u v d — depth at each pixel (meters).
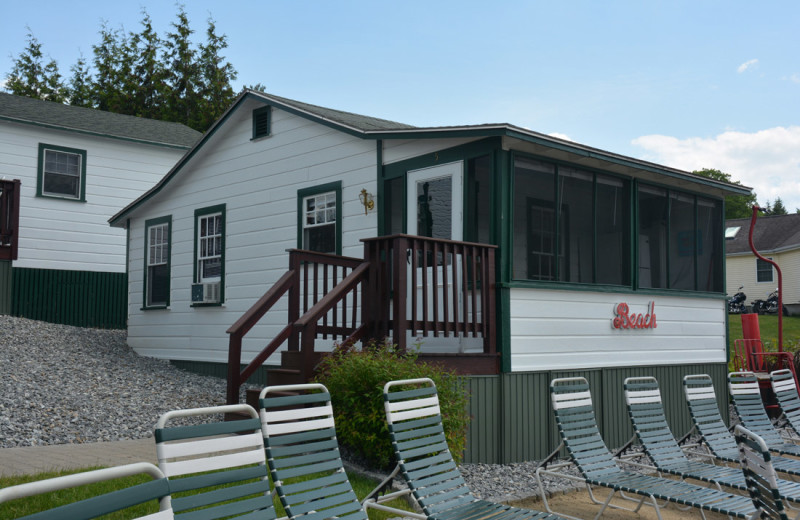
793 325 25.47
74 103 35.94
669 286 10.10
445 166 8.48
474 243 7.52
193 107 36.38
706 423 6.75
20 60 37.09
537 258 8.14
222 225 12.19
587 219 8.85
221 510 3.11
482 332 7.65
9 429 7.44
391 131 8.91
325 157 10.34
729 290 33.31
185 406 9.29
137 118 20.64
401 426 4.72
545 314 8.17
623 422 9.02
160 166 18.84
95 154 17.61
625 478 5.45
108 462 6.06
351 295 9.77
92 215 17.44
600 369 8.77
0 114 15.93
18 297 15.95
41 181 16.64
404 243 7.05
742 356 11.44
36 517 1.91
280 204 11.10
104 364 11.77
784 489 5.25
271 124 11.37
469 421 6.83
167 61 36.72
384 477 6.04
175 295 13.14
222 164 12.30
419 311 8.69
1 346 11.55
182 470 2.99
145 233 14.07
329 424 4.19
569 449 5.57
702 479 5.51
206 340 12.31
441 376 6.49
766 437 7.10
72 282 16.89
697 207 10.71
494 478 6.79
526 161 8.12
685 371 10.17
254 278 11.46
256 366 7.86
